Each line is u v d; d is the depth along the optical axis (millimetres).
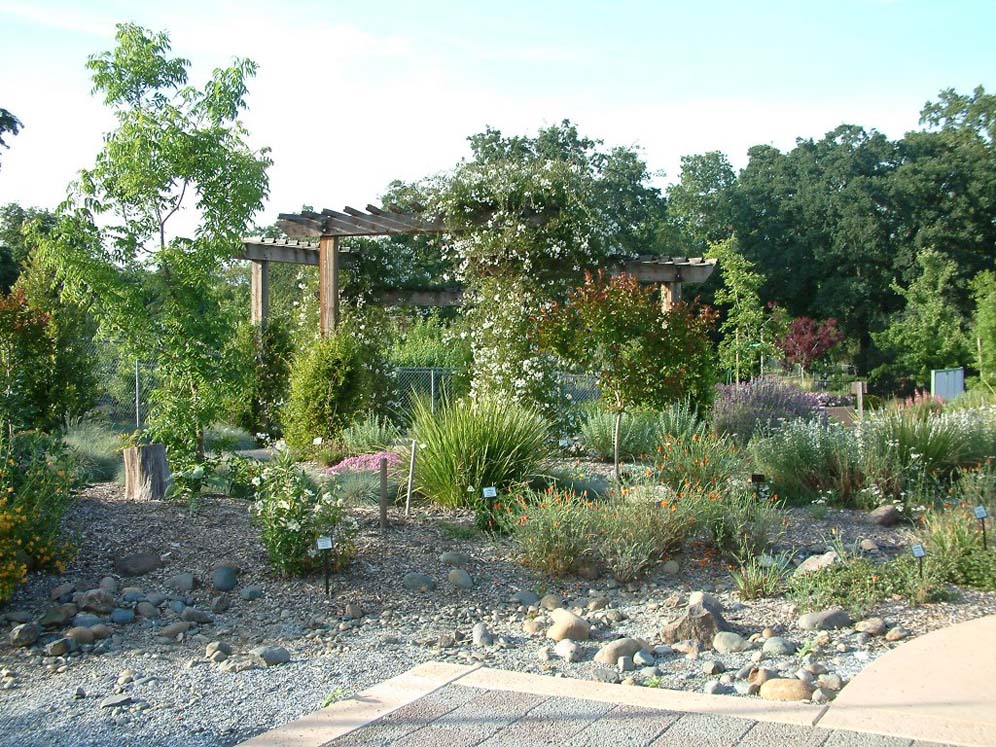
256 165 9180
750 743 3727
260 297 17031
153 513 8078
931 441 10203
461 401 10148
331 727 4004
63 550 6664
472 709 4195
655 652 5387
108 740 4047
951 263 33469
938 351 31328
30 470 6910
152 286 8922
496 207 13820
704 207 46625
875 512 9070
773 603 6473
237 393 9359
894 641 5461
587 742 3775
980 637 5301
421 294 17031
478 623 6125
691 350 10477
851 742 3715
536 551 7211
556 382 12984
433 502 9086
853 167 44219
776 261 44000
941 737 3756
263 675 4980
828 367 32969
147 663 5215
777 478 10203
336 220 14289
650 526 7383
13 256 27000
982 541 7184
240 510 8375
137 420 14336
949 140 44656
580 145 37375
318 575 6879
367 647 5551
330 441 13297
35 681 4922
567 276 13766
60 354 12633
